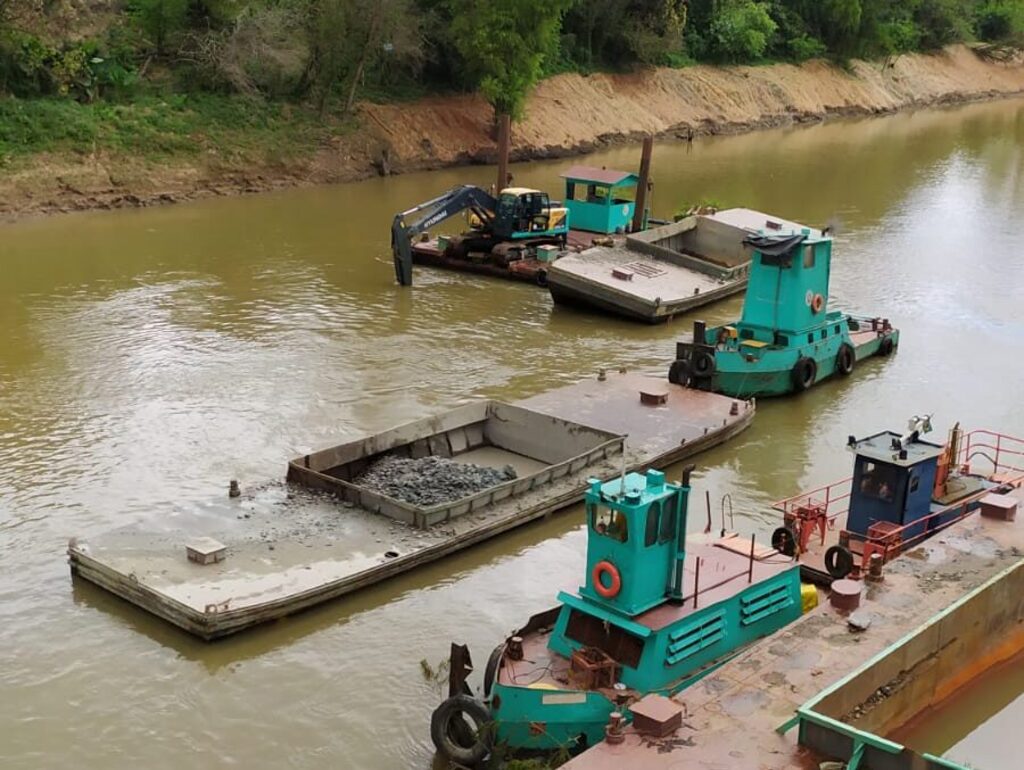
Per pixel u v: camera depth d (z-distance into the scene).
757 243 28.31
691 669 14.83
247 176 54.31
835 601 16.47
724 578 15.77
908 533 19.33
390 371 29.86
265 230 46.28
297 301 36.22
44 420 26.00
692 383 28.22
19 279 38.00
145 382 28.59
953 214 52.56
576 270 36.03
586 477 22.59
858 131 86.31
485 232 40.97
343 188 56.50
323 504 21.23
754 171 65.25
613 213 44.06
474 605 18.62
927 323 35.38
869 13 101.44
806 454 25.14
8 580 19.05
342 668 16.81
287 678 16.55
